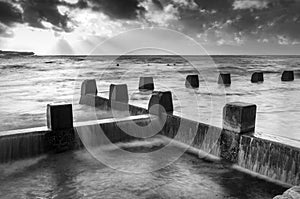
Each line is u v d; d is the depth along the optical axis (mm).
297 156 3455
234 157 4285
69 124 4809
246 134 4203
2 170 4078
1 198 3367
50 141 4656
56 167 4246
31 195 3453
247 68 32156
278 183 3641
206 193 3525
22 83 17156
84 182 3797
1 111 8352
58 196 3439
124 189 3625
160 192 3562
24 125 6629
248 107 4246
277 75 23016
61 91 13398
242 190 3578
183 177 3967
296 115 7707
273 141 3799
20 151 4387
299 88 14336
